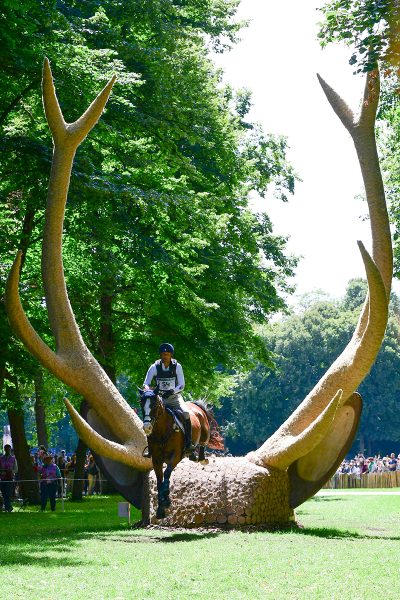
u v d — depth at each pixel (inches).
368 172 647.1
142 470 657.0
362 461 2359.7
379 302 611.5
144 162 1060.5
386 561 446.9
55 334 647.1
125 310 1369.3
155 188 1083.9
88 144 1022.4
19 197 1075.9
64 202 632.4
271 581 383.2
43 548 513.0
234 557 465.1
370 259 600.4
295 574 402.3
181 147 1304.1
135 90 1098.7
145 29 1168.8
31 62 865.5
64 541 558.9
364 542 548.7
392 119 1244.5
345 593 349.7
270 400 3786.9
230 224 1387.8
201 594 351.6
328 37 541.6
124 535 601.3
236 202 1381.6
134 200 980.6
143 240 1075.9
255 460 654.5
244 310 1450.5
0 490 1143.6
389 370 3656.5
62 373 636.1
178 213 1076.5
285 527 650.2
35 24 856.3
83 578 394.9
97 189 917.2
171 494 639.8
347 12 531.8
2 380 1043.3
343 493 1584.6
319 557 464.1
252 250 1417.3
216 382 1621.6
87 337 1304.1
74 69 900.0
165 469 604.1
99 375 649.6
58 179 627.2
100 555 478.6
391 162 1386.6
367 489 1888.5
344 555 473.4
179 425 586.6
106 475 668.7
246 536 585.0
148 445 595.2
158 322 1352.1
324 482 660.1
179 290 1190.9
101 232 996.6
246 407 3816.4
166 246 1160.8
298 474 668.7
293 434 653.3
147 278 1157.1
